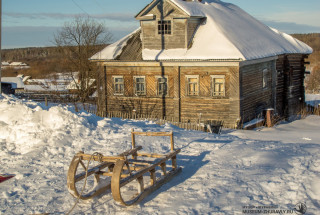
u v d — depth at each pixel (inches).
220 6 1230.3
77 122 513.0
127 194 305.7
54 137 463.8
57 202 298.2
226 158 389.1
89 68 1736.0
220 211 264.2
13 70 4987.7
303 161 349.7
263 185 303.4
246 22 1195.3
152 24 962.1
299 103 1289.4
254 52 919.7
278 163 354.0
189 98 920.9
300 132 844.6
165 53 939.3
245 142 465.1
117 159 281.4
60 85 2299.5
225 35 927.0
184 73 918.4
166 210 272.4
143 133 368.2
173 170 349.4
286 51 1128.8
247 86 918.4
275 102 1109.7
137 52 986.1
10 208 290.0
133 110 968.9
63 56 1814.7
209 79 894.4
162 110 960.3
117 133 500.7
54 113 520.1
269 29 1314.0
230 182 316.8
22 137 474.6
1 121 532.4
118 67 997.8
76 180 288.8
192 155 410.3
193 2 1088.8
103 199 299.9
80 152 298.8
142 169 295.3
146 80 969.5
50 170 374.6
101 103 1032.8
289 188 292.8
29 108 548.7
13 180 350.6
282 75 1167.6
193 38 956.6
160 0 940.6
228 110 882.8
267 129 903.7
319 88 2659.9
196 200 286.2
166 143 460.1
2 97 661.9
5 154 435.8
